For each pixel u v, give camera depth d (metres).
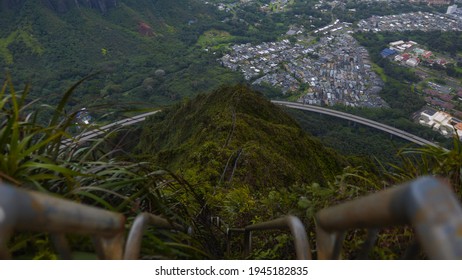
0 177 1.60
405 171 2.54
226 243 3.56
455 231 0.64
